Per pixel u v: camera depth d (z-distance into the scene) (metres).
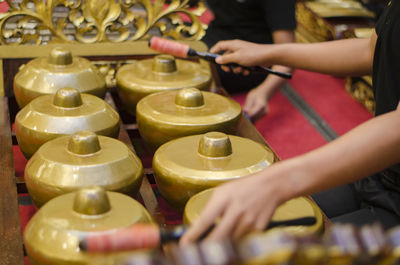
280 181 0.60
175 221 1.10
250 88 2.08
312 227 0.69
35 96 1.05
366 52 1.11
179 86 1.09
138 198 0.90
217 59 1.14
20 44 1.21
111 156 0.81
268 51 1.14
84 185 0.77
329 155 0.62
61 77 1.05
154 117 0.96
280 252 0.41
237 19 2.01
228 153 0.83
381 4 2.47
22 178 0.94
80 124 0.92
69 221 0.67
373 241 0.43
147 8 1.27
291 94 2.29
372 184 1.03
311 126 2.02
